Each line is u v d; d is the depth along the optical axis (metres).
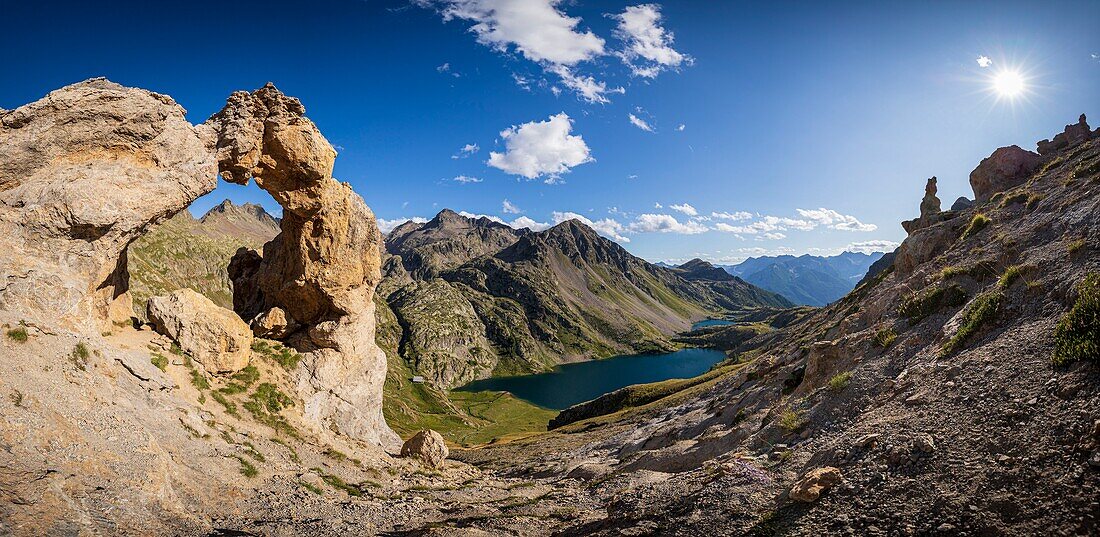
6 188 29.22
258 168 42.50
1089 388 13.85
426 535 21.89
